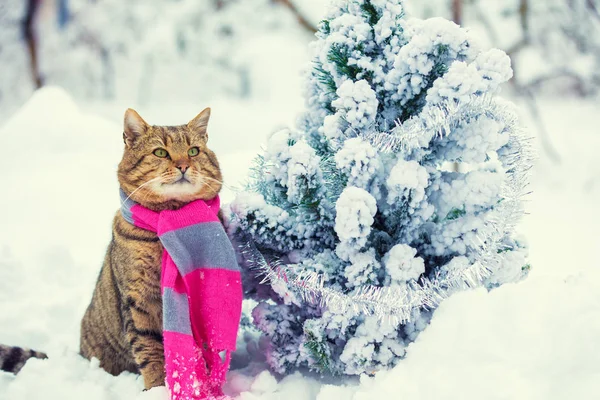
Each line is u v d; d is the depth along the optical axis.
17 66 12.21
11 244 4.82
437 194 2.51
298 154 2.38
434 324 2.29
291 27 12.37
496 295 2.27
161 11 12.52
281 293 2.54
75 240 4.94
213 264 2.49
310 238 2.59
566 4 9.99
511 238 2.66
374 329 2.43
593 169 8.57
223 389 2.60
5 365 2.96
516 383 1.99
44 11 11.48
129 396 2.62
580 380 1.92
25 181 5.73
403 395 2.13
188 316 2.43
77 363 2.91
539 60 10.21
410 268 2.35
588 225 5.83
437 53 2.34
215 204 2.69
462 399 2.02
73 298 3.86
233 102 13.67
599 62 10.18
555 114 11.05
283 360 2.62
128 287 2.65
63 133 6.48
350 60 2.47
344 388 2.36
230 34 12.70
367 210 2.25
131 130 2.69
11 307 3.73
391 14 2.49
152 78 13.59
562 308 2.16
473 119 2.37
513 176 2.46
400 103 2.53
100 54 13.31
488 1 10.17
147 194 2.60
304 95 2.81
